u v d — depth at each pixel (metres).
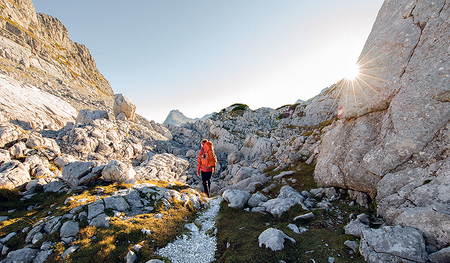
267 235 5.18
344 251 4.71
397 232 4.24
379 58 7.14
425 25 5.77
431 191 4.74
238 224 6.64
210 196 11.69
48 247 5.16
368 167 6.73
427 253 3.81
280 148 21.81
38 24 133.38
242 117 62.75
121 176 10.17
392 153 5.97
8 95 29.34
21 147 15.88
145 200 7.97
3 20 87.81
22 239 5.77
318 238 5.36
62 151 24.48
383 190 5.89
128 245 5.26
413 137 5.50
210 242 5.82
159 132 56.88
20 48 83.25
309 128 35.59
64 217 6.32
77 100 64.31
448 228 3.79
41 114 31.34
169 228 6.17
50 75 85.31
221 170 35.53
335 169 8.41
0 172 10.77
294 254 4.73
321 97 40.22
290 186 10.09
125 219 6.51
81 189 9.16
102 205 6.97
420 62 5.71
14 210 8.58
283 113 58.78
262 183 11.43
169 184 11.16
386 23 7.22
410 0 6.37
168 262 4.74
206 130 63.59
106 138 31.69
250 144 38.81
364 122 7.63
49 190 10.62
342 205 7.36
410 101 5.74
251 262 4.38
